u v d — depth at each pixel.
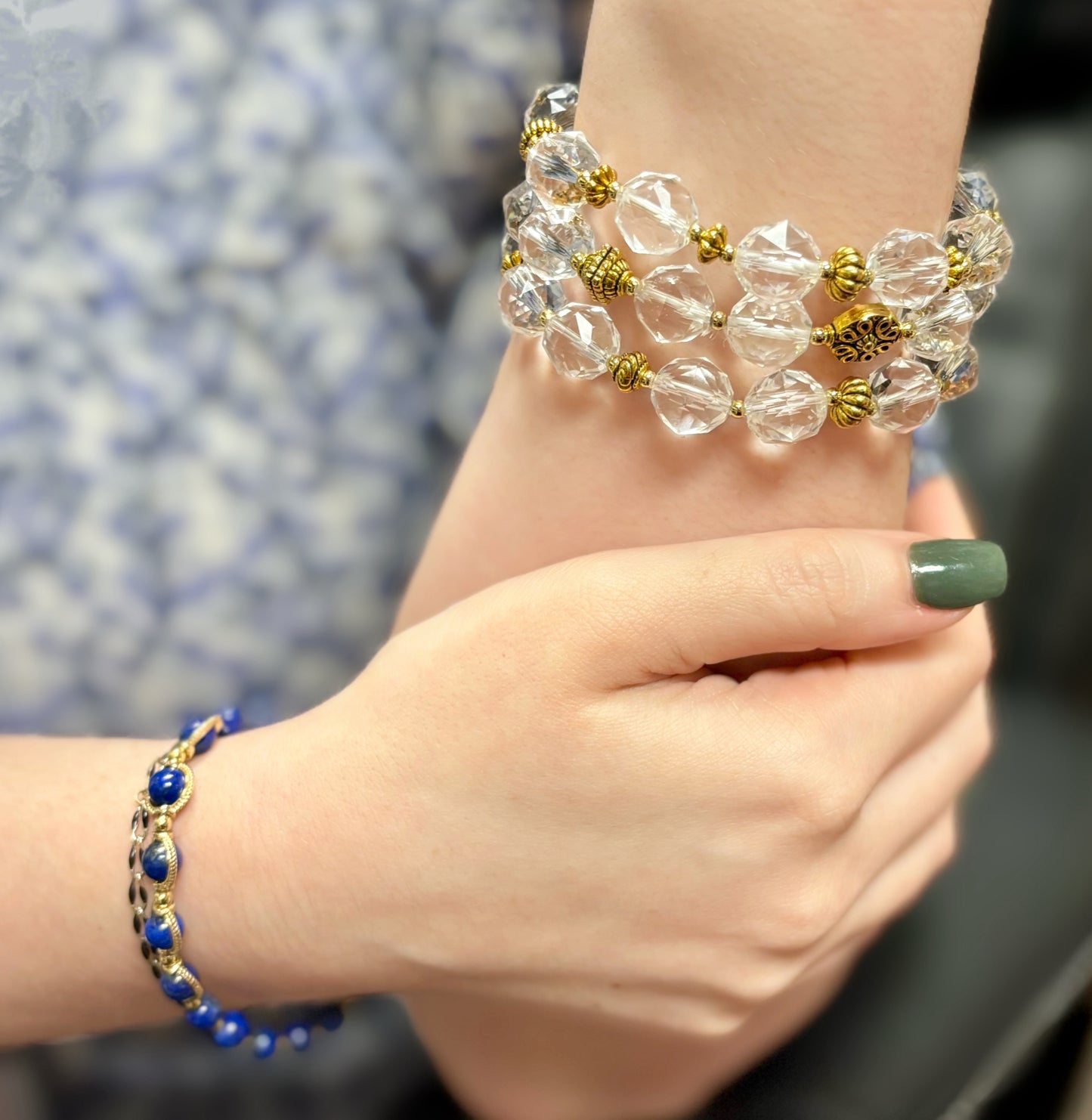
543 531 0.36
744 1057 0.41
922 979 0.45
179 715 0.43
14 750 0.38
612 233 0.35
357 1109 0.44
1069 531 0.53
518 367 0.36
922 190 0.33
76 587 0.42
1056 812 0.49
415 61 0.43
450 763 0.35
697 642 0.34
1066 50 0.54
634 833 0.35
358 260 0.43
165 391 0.42
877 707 0.35
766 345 0.34
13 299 0.40
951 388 0.36
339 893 0.36
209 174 0.41
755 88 0.32
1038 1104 0.48
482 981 0.36
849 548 0.34
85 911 0.37
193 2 0.40
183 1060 0.43
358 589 0.44
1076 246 0.54
